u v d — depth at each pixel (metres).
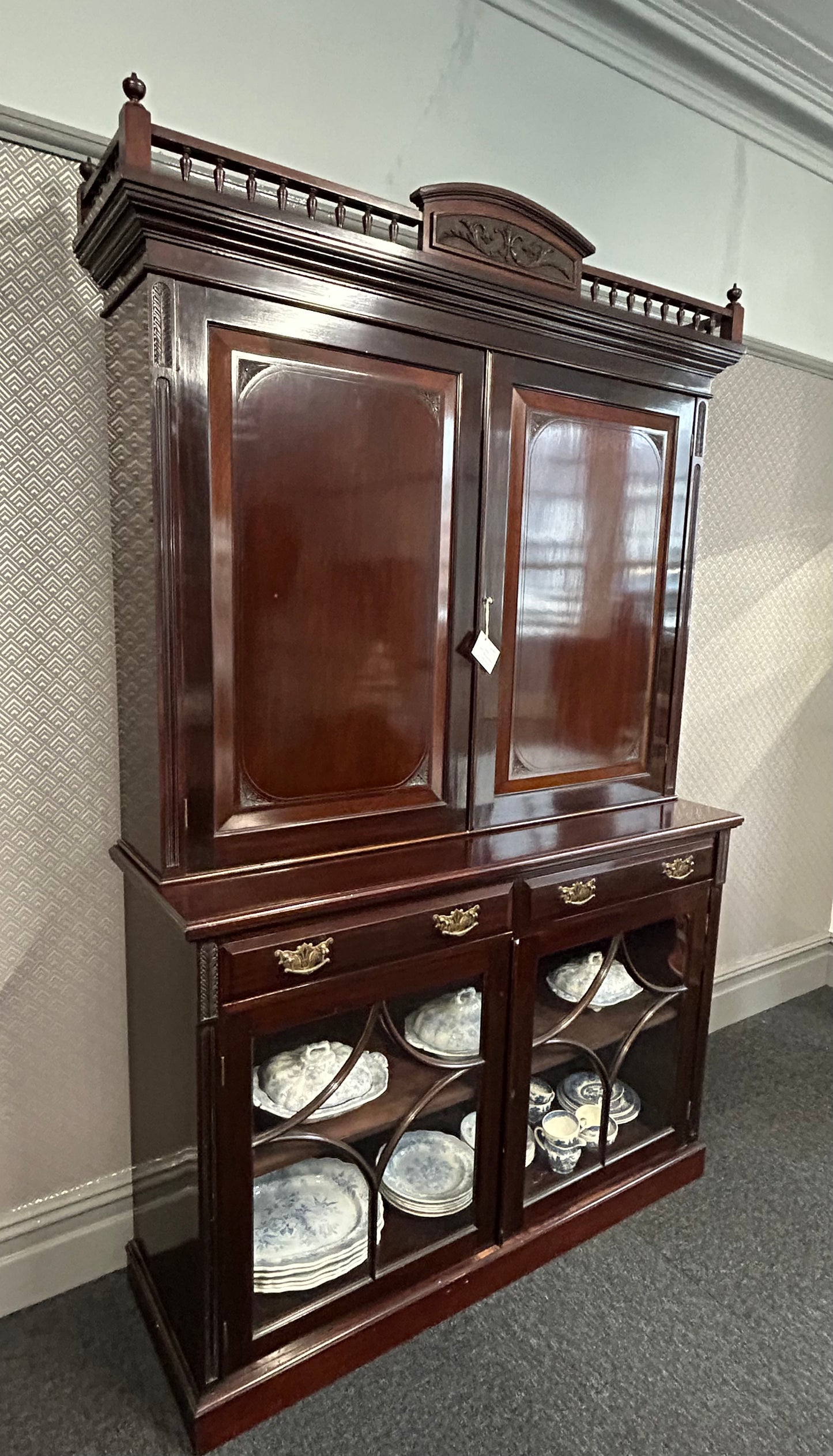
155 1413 1.27
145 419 1.10
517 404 1.40
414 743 1.38
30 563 1.35
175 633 1.13
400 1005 1.31
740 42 1.91
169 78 1.39
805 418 2.36
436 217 1.27
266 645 1.21
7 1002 1.42
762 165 2.19
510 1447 1.22
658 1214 1.70
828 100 2.10
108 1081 1.53
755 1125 2.01
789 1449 1.23
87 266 1.24
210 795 1.20
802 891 2.70
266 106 1.48
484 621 1.41
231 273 1.09
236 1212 1.18
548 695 1.54
